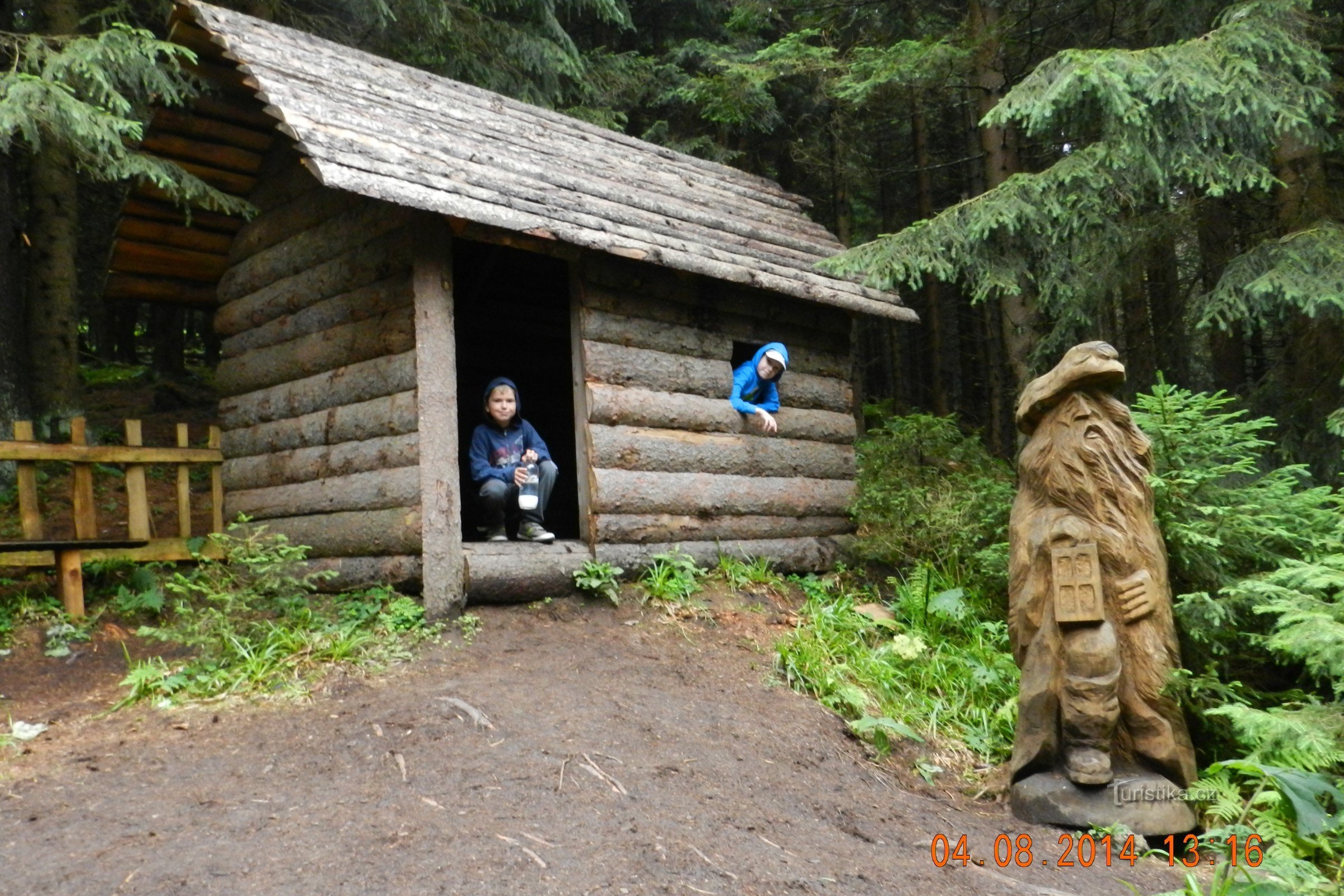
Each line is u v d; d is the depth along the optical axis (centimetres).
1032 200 742
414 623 581
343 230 673
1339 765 459
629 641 603
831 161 1512
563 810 380
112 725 480
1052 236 773
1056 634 460
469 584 604
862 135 1505
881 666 599
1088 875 395
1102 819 436
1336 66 855
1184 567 550
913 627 680
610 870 338
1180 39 836
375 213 646
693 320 755
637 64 1426
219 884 323
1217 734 507
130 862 340
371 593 618
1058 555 458
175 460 741
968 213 761
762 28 1416
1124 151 679
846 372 892
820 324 867
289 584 614
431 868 331
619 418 685
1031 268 852
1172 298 1039
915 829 425
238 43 641
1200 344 1234
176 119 709
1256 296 708
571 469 1077
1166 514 541
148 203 750
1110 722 443
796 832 396
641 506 686
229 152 741
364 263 654
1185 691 486
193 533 831
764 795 427
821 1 1216
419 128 668
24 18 1176
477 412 1004
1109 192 751
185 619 578
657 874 339
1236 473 650
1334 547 549
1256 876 380
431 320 611
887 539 807
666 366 724
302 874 328
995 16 1041
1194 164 694
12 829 369
